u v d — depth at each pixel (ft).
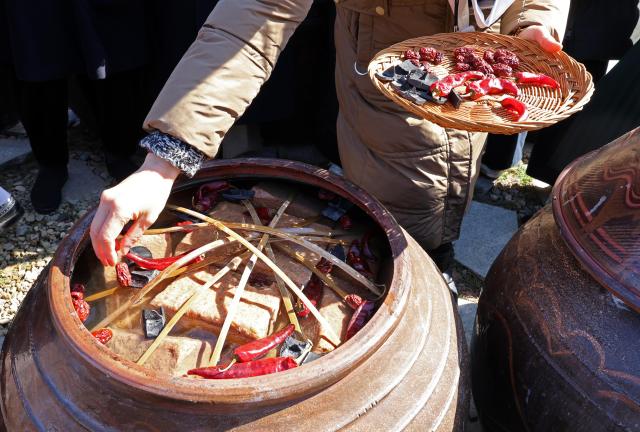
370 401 3.94
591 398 4.30
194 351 4.28
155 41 9.61
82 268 4.76
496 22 6.77
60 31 8.42
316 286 4.87
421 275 4.90
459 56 6.12
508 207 10.39
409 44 6.17
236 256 4.88
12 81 9.34
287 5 4.63
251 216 5.27
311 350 4.36
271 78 9.55
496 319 5.14
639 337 4.15
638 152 4.53
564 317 4.50
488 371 5.29
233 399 3.58
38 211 9.66
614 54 9.45
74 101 11.03
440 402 4.29
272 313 4.50
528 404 4.78
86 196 10.16
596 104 8.85
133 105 10.07
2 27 8.68
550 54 6.16
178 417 3.66
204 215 5.18
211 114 4.42
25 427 3.99
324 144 10.85
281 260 4.92
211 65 4.45
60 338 3.96
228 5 4.61
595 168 4.87
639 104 8.32
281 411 3.75
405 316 4.39
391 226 4.89
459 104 5.54
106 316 4.54
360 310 4.53
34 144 9.66
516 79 6.02
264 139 11.28
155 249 5.04
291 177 5.44
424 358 4.35
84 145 11.35
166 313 4.52
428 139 6.56
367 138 6.87
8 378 4.31
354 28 6.63
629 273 4.17
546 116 5.40
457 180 6.96
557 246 4.77
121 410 3.72
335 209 5.39
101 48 8.54
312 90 10.46
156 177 4.37
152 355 4.21
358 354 3.90
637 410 4.12
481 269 9.03
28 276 8.63
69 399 3.84
